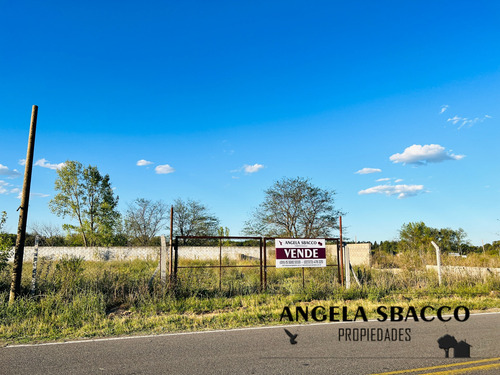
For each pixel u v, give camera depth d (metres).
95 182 42.31
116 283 11.51
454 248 38.19
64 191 41.78
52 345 6.73
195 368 5.32
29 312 8.84
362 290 12.68
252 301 10.83
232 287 12.72
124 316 9.30
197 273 14.67
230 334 7.54
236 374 5.05
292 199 34.59
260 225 35.28
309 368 5.29
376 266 23.66
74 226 41.25
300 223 34.88
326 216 35.03
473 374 4.98
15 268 9.93
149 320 8.75
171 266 11.93
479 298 11.99
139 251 32.97
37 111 10.93
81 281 11.45
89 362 5.66
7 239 11.39
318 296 12.04
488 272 15.48
